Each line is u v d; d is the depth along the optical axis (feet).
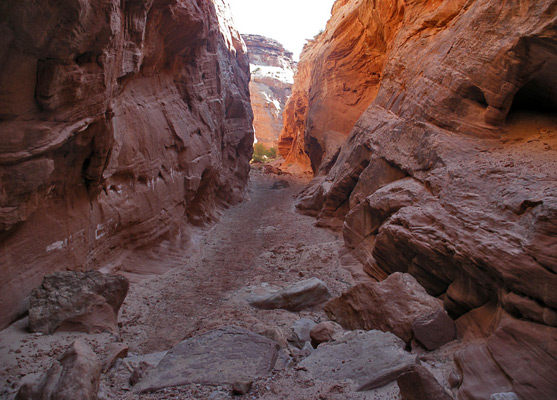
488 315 18.67
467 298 20.36
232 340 19.70
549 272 14.80
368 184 39.96
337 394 14.49
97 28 20.63
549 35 23.03
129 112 33.58
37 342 18.67
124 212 31.96
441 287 23.71
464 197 22.09
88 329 20.72
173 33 39.63
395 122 37.96
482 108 28.60
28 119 19.13
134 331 23.76
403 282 22.20
